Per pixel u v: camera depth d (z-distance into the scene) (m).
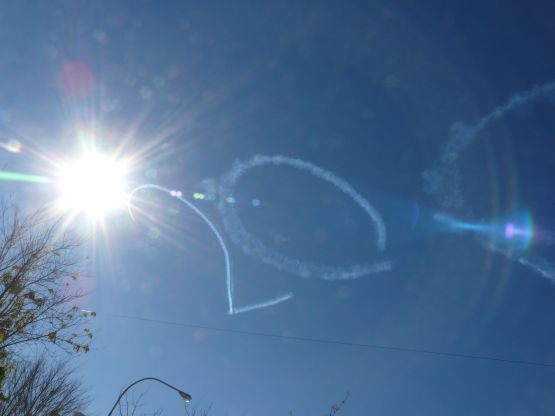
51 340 12.71
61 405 15.36
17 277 12.73
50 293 13.27
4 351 12.77
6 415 13.79
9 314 12.45
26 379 14.70
